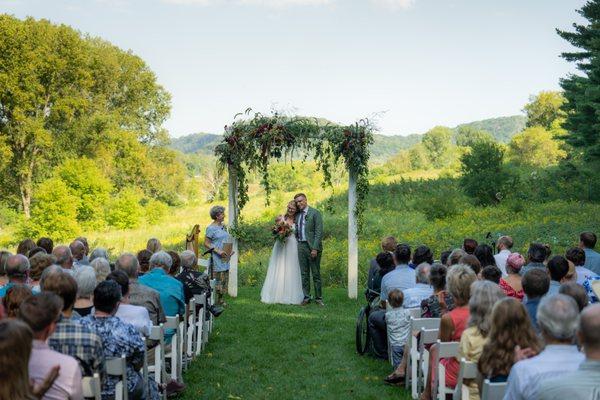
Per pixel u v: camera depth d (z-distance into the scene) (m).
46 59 52.56
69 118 57.25
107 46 69.38
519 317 4.19
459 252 8.04
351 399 7.02
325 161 13.27
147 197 65.62
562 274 6.70
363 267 16.78
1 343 3.00
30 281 7.09
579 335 3.08
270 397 7.14
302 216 13.23
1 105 52.00
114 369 4.96
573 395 2.96
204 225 38.41
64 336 4.52
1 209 50.22
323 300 13.66
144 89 70.12
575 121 32.50
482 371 4.28
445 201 28.33
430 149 115.44
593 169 32.41
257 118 13.14
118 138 60.81
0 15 51.38
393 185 38.22
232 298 13.88
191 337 8.34
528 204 29.98
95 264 6.65
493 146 32.75
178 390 7.07
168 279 7.51
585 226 22.73
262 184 13.30
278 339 10.03
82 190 41.00
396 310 7.88
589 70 31.83
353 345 9.61
